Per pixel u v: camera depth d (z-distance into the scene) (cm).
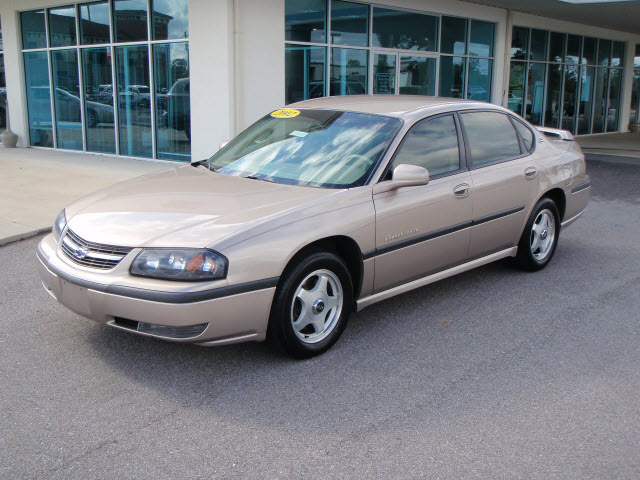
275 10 1109
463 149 501
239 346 425
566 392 368
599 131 2222
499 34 1597
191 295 343
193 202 403
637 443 316
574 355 418
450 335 448
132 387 368
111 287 354
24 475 286
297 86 1208
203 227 365
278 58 1130
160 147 1266
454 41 1509
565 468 295
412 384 376
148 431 323
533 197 557
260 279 362
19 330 446
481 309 499
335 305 416
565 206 612
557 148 614
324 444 314
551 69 1925
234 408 346
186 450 307
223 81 1077
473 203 494
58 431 322
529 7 1548
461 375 388
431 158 473
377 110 491
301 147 474
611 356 416
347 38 1284
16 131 1538
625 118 2322
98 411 341
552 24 1820
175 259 348
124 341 429
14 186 954
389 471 292
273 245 367
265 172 460
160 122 1253
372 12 1317
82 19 1342
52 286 394
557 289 549
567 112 2041
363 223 412
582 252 674
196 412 342
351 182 427
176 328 349
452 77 1530
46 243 422
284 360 405
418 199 449
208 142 1126
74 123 1422
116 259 361
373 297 444
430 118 485
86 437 317
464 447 312
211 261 349
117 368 391
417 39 1423
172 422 332
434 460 301
